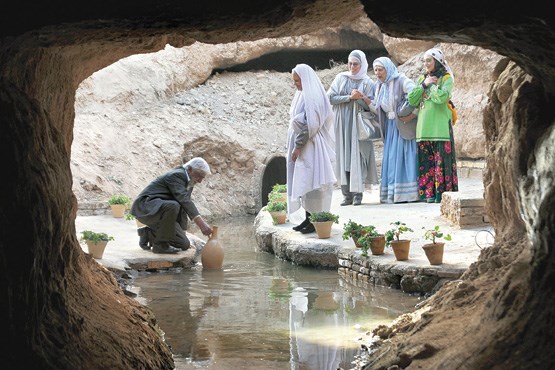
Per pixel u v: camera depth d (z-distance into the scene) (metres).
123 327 9.08
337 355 9.98
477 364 6.52
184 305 12.98
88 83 27.14
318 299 13.27
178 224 16.73
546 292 6.27
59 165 7.59
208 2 6.71
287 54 32.81
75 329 7.73
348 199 20.14
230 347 10.54
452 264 13.57
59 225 7.45
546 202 6.00
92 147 25.30
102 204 21.80
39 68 7.89
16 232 6.72
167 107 28.28
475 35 6.34
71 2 6.73
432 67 19.06
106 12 6.78
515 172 6.79
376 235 14.89
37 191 6.93
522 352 6.28
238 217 26.50
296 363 9.75
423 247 13.66
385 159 19.98
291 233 17.55
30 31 6.91
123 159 25.62
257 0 6.69
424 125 19.19
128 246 17.11
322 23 7.50
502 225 9.25
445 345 7.75
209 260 16.25
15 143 6.74
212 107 29.33
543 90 6.75
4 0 6.68
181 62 29.83
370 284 14.42
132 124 27.08
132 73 28.41
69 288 8.44
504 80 8.57
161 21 6.98
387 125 19.83
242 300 13.30
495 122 9.11
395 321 10.34
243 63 31.86
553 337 6.12
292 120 17.19
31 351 6.81
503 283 7.00
